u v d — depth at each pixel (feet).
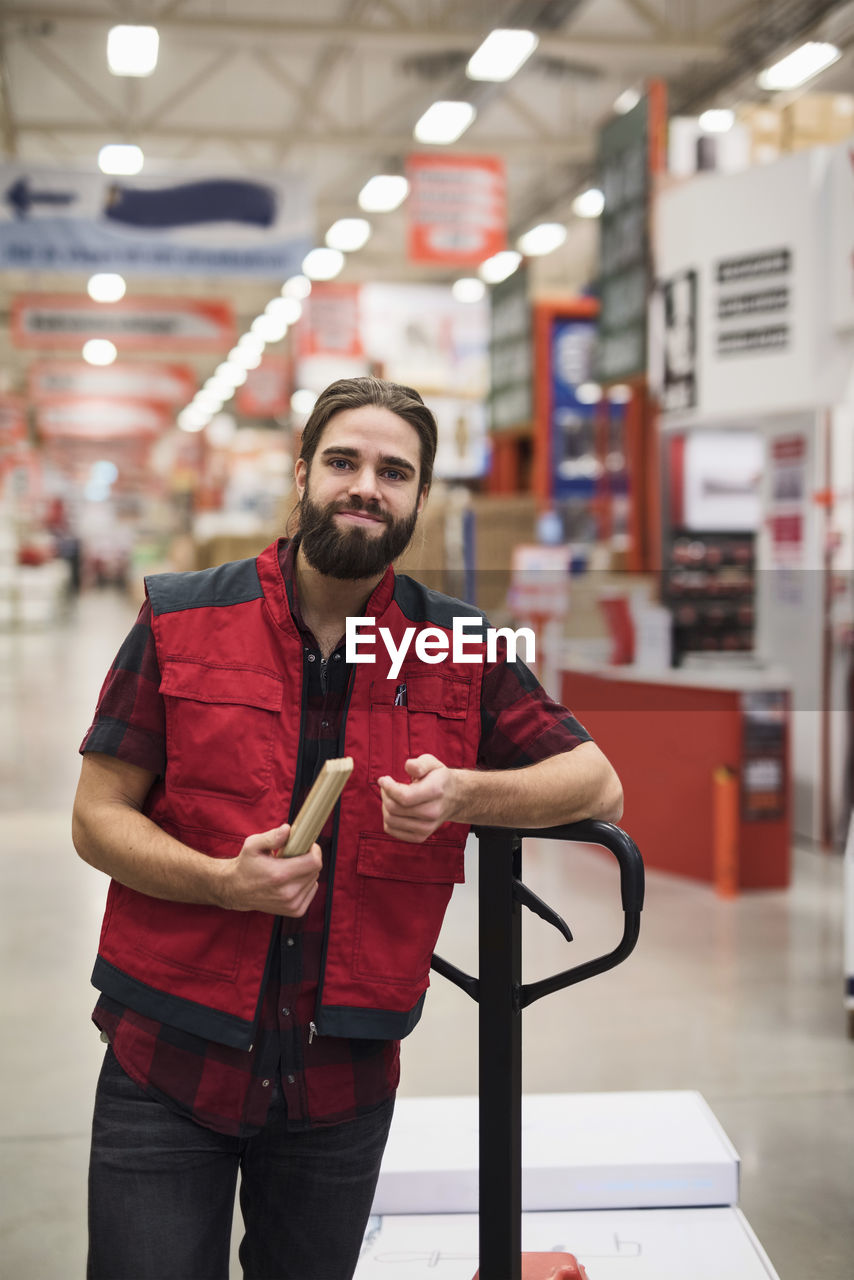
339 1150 4.43
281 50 40.86
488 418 48.93
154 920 4.31
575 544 43.65
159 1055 4.25
